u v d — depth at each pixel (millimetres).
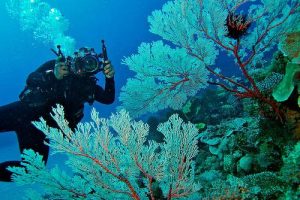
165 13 3652
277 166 2984
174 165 2555
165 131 2557
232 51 3332
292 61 2791
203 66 3549
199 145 4887
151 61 3688
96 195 2668
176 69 3674
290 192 2416
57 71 3334
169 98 3920
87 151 2465
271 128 3166
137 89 3859
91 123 2416
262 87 3336
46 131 2465
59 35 5141
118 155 2477
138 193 2639
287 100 2982
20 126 3545
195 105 6016
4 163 3537
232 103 5258
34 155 2650
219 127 4402
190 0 3283
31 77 3463
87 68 3395
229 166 3490
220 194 2746
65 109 3531
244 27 2965
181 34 3463
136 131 2414
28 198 2725
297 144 2646
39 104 3406
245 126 3949
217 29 3281
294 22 3260
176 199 2771
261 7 3416
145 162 2457
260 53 3916
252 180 2732
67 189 2689
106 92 3912
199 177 3766
